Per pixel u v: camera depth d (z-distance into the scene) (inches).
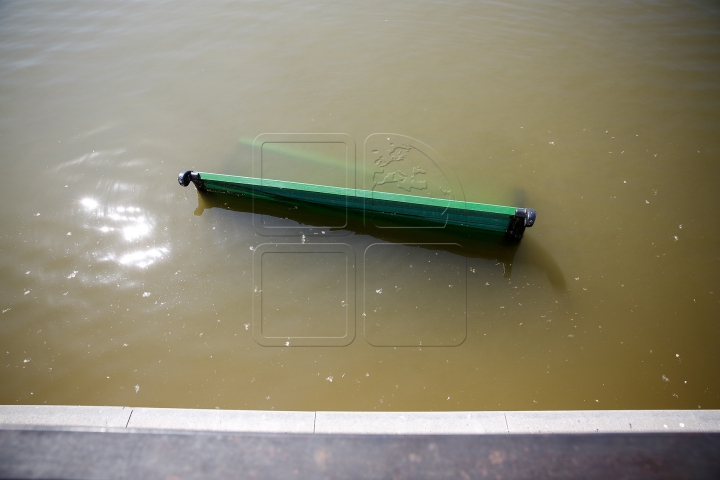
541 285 153.8
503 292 152.0
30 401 130.9
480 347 139.7
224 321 146.0
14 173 187.0
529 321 145.6
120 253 163.6
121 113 208.8
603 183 180.5
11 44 245.4
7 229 169.8
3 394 132.0
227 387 131.9
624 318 146.3
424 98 210.4
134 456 57.3
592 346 140.3
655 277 155.5
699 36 242.2
